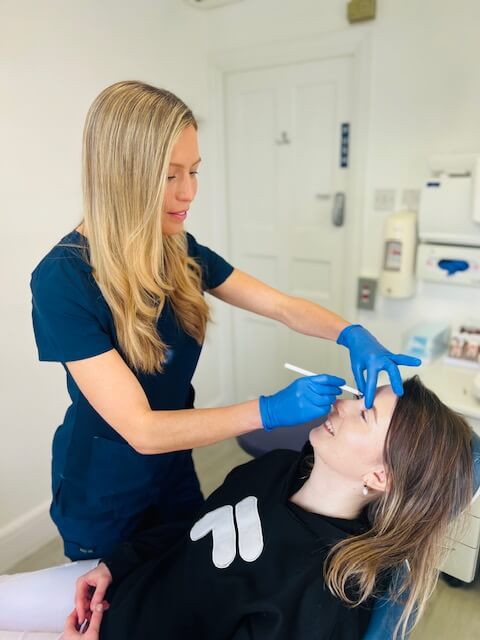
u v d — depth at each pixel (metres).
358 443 0.92
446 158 1.80
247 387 2.90
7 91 1.57
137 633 0.94
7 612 1.14
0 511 1.83
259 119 2.40
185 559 1.05
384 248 2.00
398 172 2.02
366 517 1.01
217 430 0.88
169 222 0.94
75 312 0.91
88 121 0.84
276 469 1.16
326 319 1.21
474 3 1.71
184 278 1.07
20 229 1.69
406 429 0.89
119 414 0.88
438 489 0.89
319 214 2.35
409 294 2.03
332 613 0.84
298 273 2.50
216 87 2.43
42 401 1.89
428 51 1.84
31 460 1.90
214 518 1.09
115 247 0.88
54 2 1.66
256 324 2.72
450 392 1.63
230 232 2.67
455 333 1.87
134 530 1.25
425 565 0.91
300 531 0.96
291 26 2.13
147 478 1.16
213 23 2.34
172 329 1.08
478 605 1.63
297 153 2.33
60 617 1.12
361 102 2.03
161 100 0.82
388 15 1.88
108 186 0.83
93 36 1.82
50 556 1.93
